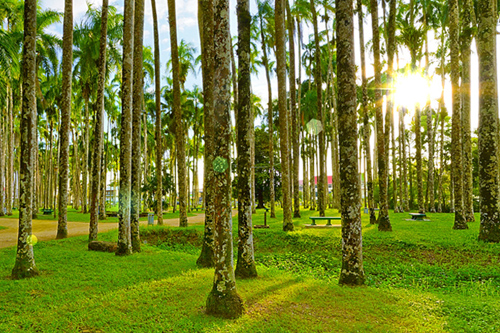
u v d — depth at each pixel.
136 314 5.12
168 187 35.16
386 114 21.25
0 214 29.42
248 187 7.56
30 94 7.77
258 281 7.07
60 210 14.31
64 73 14.23
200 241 13.93
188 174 43.59
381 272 8.85
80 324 4.75
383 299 5.84
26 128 7.68
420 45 27.11
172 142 45.09
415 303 5.68
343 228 6.96
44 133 41.97
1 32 17.08
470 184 17.52
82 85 27.25
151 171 40.41
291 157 25.92
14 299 5.86
